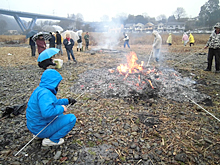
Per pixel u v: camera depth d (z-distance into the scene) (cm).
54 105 245
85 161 253
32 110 244
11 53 1299
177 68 775
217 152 269
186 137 305
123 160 255
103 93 500
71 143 292
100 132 319
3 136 310
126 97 472
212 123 346
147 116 375
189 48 1716
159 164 248
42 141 277
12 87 564
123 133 318
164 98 466
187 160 254
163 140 297
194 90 512
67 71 755
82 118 369
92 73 692
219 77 631
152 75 585
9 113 387
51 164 248
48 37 1041
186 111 397
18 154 266
